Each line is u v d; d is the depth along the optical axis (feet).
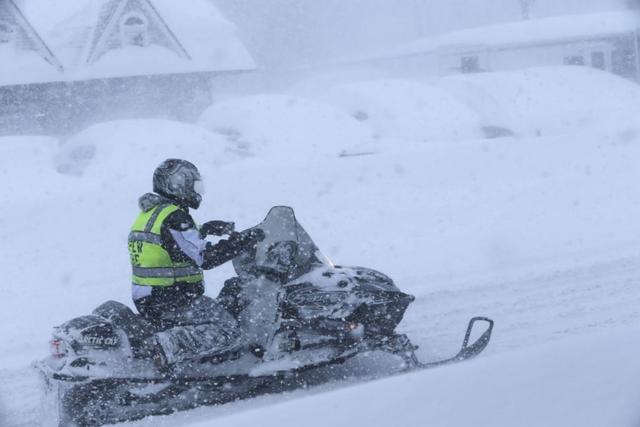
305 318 70.38
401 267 120.78
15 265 128.77
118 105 425.69
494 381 44.52
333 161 196.75
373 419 40.68
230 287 71.51
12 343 93.91
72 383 63.87
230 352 67.82
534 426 38.09
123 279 120.88
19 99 395.34
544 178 188.85
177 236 64.03
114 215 155.22
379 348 72.79
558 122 320.91
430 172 191.01
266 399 69.21
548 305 96.53
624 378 43.06
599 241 130.52
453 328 90.07
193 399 66.69
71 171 256.32
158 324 64.95
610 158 206.49
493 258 123.13
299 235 73.05
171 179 65.41
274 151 260.83
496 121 320.09
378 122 302.66
